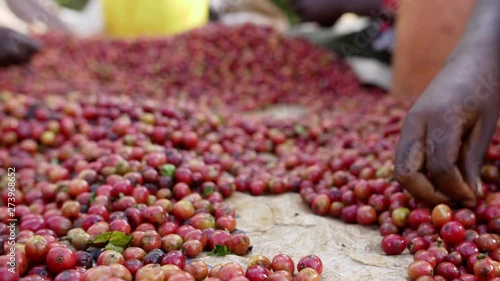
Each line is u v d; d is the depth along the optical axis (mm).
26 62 1065
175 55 1315
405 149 620
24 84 1113
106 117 838
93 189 668
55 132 817
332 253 605
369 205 659
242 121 896
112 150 755
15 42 1014
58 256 543
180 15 1680
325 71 1302
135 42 1410
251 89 1184
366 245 621
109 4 1680
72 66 1287
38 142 816
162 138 788
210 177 698
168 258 557
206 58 1301
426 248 597
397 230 631
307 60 1325
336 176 706
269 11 1822
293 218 666
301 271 542
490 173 672
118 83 1195
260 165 796
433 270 564
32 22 1473
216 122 861
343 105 1089
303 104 1138
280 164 785
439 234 603
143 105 842
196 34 1382
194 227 621
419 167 617
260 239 629
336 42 1364
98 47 1400
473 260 563
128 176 667
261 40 1362
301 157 797
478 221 624
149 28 1672
